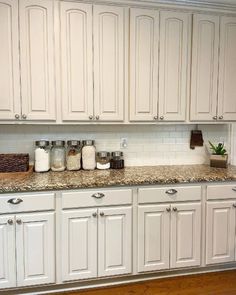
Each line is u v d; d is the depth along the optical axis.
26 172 2.71
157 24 2.73
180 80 2.84
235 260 2.77
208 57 2.89
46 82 2.55
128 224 2.49
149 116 2.80
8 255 2.26
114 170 2.91
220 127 3.34
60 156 2.84
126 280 2.60
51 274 2.35
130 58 2.70
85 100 2.64
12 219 2.25
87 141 2.90
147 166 3.16
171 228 2.59
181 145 3.27
